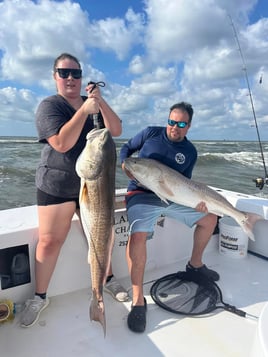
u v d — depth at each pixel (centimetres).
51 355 206
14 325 234
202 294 271
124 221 303
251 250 361
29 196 1079
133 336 225
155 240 323
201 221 289
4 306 236
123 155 311
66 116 232
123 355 207
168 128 296
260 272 319
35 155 2177
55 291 271
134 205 275
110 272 280
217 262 339
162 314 250
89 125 245
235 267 328
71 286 277
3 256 245
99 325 236
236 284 295
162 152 297
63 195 237
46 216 236
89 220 204
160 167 269
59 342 218
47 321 239
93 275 207
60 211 237
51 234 238
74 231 271
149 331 231
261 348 119
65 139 212
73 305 259
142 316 234
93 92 206
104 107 219
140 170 266
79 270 279
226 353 211
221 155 2334
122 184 1071
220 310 254
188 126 295
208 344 219
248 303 266
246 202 351
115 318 246
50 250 240
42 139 225
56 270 269
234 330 232
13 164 1697
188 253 350
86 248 278
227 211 287
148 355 208
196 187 282
